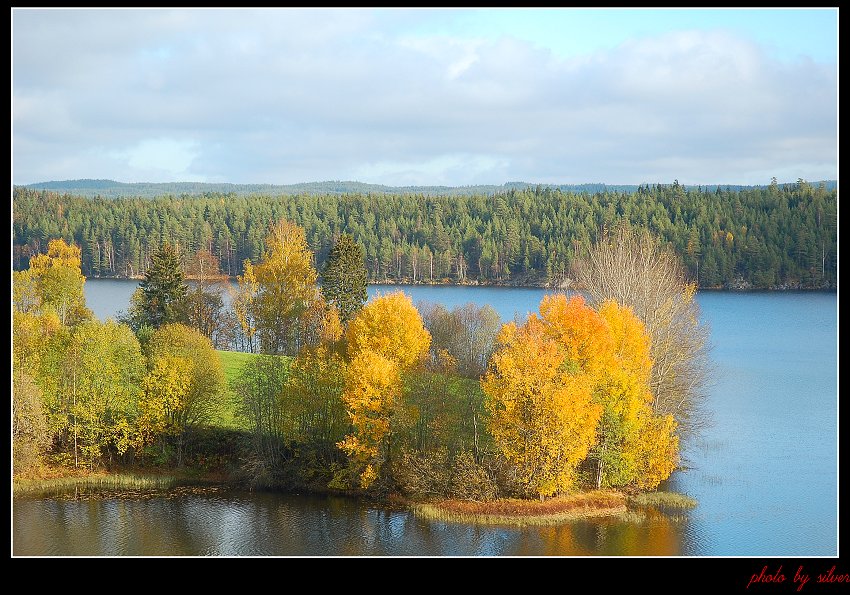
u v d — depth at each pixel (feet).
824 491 166.91
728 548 138.41
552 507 158.61
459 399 179.73
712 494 166.81
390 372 173.47
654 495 165.48
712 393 257.14
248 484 179.32
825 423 221.05
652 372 189.47
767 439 206.08
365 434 171.53
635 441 167.22
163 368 188.65
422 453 173.37
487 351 256.52
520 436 162.30
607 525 151.74
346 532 150.92
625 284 203.82
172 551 140.97
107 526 153.89
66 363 188.03
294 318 255.70
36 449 181.37
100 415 189.57
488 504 160.45
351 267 271.90
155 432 188.96
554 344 164.25
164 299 260.83
